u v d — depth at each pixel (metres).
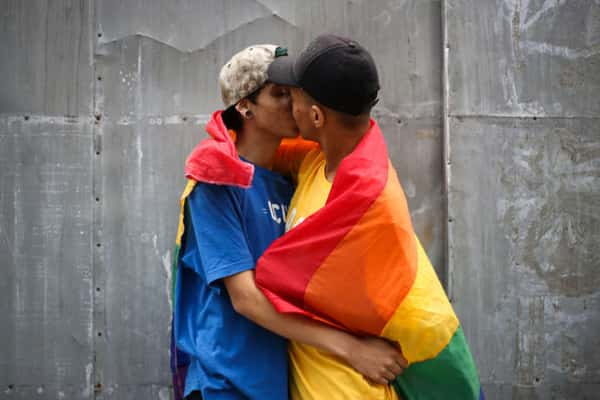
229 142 1.68
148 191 2.45
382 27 2.52
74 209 2.44
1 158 2.42
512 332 2.53
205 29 2.47
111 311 2.44
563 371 2.55
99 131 2.45
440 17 2.54
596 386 2.56
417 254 1.63
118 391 2.44
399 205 1.58
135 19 2.46
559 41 2.57
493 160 2.53
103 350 2.44
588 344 2.56
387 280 1.57
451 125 2.51
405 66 2.53
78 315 2.43
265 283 1.63
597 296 2.57
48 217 2.43
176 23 2.46
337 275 1.58
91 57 2.45
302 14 2.49
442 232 2.53
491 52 2.53
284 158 2.00
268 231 1.80
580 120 2.55
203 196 1.70
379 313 1.57
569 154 2.57
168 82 2.46
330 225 1.58
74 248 2.43
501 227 2.53
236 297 1.66
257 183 1.83
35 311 2.42
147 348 2.44
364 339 1.63
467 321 2.51
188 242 1.80
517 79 2.54
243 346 1.70
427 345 1.59
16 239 2.42
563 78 2.57
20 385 2.42
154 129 2.46
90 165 2.44
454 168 2.51
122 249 2.44
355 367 1.61
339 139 1.68
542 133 2.55
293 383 1.75
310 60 1.61
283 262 1.62
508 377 2.53
